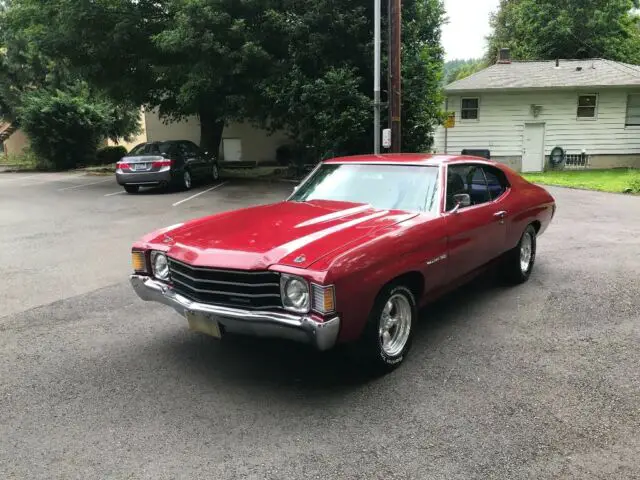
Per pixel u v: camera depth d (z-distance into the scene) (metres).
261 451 2.94
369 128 15.46
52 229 10.09
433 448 2.94
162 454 2.92
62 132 28.00
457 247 4.45
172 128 29.19
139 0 18.33
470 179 5.05
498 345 4.36
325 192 4.94
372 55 15.17
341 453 2.91
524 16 36.50
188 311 3.65
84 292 6.04
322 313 3.21
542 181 17.61
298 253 3.42
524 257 6.15
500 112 22.16
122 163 15.57
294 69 15.79
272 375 3.88
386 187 4.72
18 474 2.76
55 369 4.03
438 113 16.00
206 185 18.14
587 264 6.92
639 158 22.27
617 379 3.73
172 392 3.64
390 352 3.87
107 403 3.49
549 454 2.87
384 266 3.59
